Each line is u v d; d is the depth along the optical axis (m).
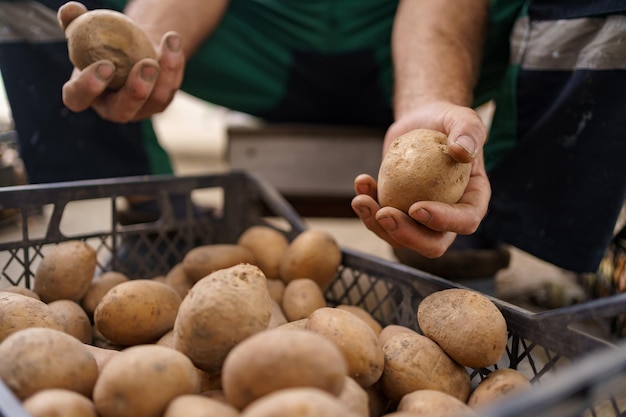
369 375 0.65
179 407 0.52
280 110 1.80
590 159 0.98
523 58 1.09
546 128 1.03
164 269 1.10
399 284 0.88
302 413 0.42
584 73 0.98
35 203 0.92
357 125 1.88
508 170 1.09
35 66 1.28
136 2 1.23
